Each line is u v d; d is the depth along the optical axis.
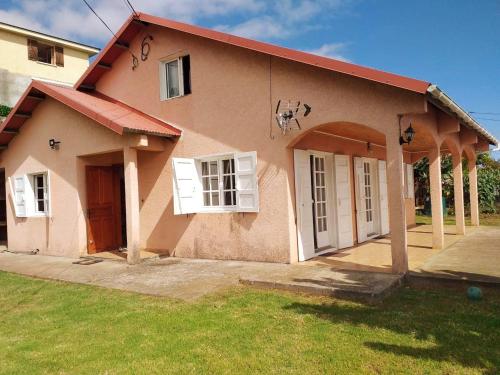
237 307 5.36
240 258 8.37
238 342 4.21
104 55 10.28
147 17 9.45
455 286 6.09
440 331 4.30
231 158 8.74
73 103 9.09
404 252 6.50
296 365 3.67
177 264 8.45
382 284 5.87
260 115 8.01
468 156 13.30
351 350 3.92
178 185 8.66
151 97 9.83
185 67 9.58
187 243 9.20
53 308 5.77
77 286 7.08
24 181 11.45
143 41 9.96
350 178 10.02
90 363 3.86
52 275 8.12
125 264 8.74
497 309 5.01
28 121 11.25
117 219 10.80
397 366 3.57
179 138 9.30
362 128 8.25
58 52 21.03
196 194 9.04
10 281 7.81
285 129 7.59
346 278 6.32
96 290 6.69
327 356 3.81
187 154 9.16
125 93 10.38
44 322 5.16
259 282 6.37
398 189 6.50
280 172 7.79
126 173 8.78
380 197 11.52
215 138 8.68
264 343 4.17
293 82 7.52
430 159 9.02
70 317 5.29
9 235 12.33
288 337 4.29
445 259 7.67
